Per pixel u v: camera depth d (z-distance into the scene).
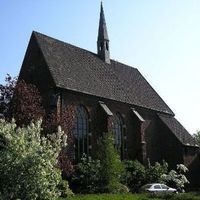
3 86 34.31
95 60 53.19
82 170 38.56
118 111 49.12
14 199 15.87
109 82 51.28
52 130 34.16
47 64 42.16
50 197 16.41
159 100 59.69
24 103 33.00
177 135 54.75
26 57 44.38
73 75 44.97
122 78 55.69
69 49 49.38
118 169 38.78
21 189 15.95
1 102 33.91
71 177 38.47
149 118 55.00
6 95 34.09
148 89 60.03
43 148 16.61
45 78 41.84
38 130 17.80
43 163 16.28
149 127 54.53
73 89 42.25
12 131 17.27
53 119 34.84
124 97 51.03
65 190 27.09
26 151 16.64
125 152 48.97
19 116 32.50
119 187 38.53
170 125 56.09
